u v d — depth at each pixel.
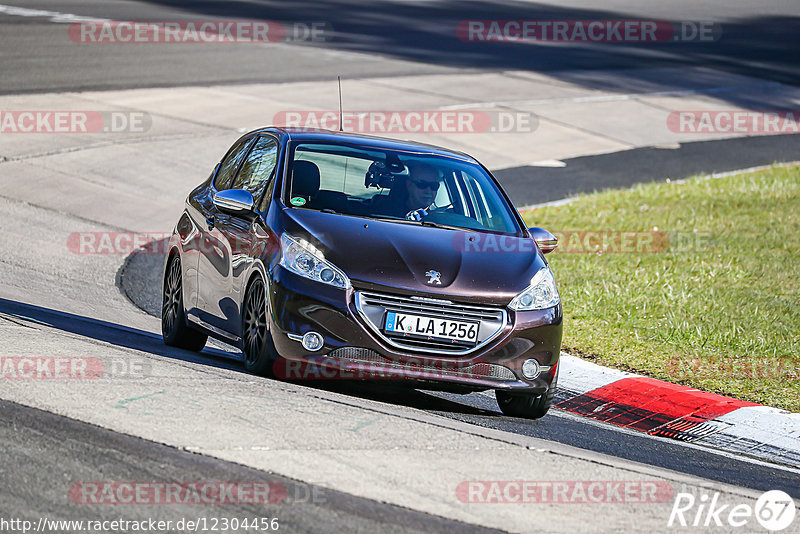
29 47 92.31
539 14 164.25
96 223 51.16
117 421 19.53
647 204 64.00
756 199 65.62
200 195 32.19
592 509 18.11
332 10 143.62
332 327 24.19
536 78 107.81
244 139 32.25
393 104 87.88
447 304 24.64
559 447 23.03
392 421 22.06
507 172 72.19
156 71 89.06
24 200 52.44
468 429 22.89
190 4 132.00
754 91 116.12
